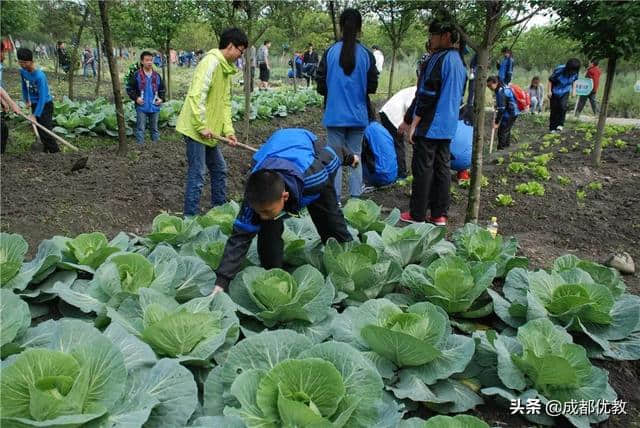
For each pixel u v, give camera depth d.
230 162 8.64
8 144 8.78
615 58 7.53
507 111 10.95
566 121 15.55
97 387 1.96
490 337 2.83
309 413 1.83
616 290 3.55
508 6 4.27
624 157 8.80
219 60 5.26
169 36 13.78
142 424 2.02
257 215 3.01
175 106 12.57
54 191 6.68
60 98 15.41
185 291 3.16
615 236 5.45
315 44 21.83
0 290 2.62
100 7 8.10
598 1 6.67
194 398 2.21
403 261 3.73
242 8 9.17
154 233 3.89
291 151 3.08
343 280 3.28
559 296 3.21
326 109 5.71
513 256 3.89
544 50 26.72
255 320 3.06
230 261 3.07
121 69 27.05
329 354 2.18
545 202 6.57
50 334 2.61
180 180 7.55
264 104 14.10
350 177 6.07
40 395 1.74
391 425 2.06
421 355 2.53
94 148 9.41
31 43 35.28
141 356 2.30
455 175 7.71
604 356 3.14
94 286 3.00
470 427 1.96
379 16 12.30
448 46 4.96
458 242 4.17
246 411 1.96
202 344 2.54
